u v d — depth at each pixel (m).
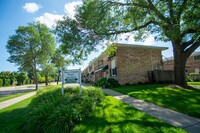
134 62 19.59
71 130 4.62
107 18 12.00
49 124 4.62
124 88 14.54
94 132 4.30
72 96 7.04
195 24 9.16
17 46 29.12
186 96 8.94
